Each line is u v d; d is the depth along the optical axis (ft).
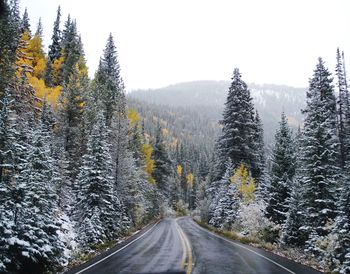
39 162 47.80
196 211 291.58
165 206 274.77
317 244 62.80
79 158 113.60
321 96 107.96
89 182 80.74
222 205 132.77
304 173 77.87
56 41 211.61
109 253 59.11
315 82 109.29
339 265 51.90
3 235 35.32
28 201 42.93
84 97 131.23
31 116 89.71
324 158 75.92
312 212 74.38
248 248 70.69
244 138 151.23
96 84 156.35
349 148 103.04
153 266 45.39
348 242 55.01
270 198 97.40
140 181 144.87
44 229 44.75
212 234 106.73
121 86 159.22
